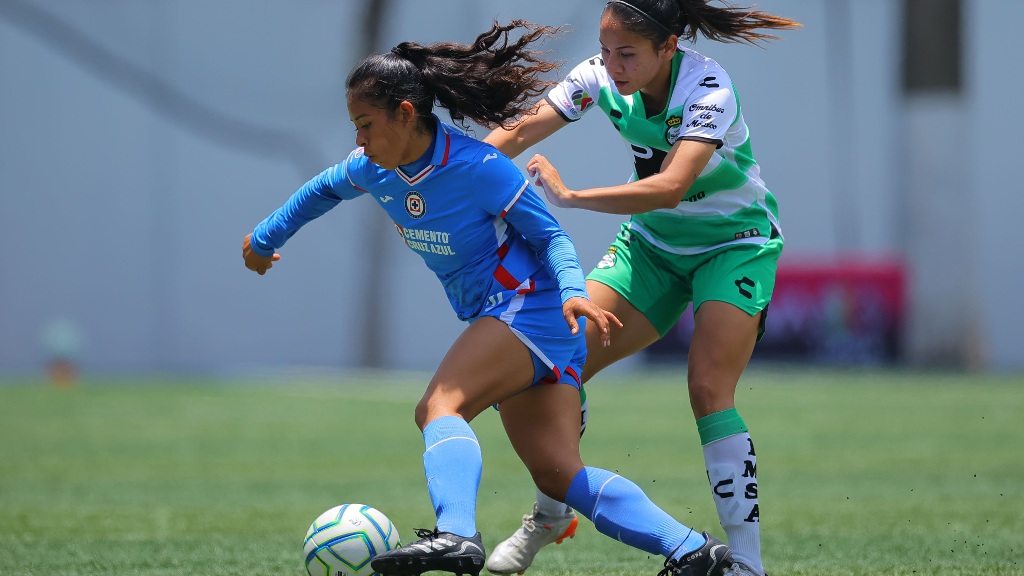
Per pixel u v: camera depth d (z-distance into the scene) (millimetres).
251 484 26453
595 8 63125
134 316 65000
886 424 38031
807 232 63906
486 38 14516
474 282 14383
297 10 65188
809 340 60844
